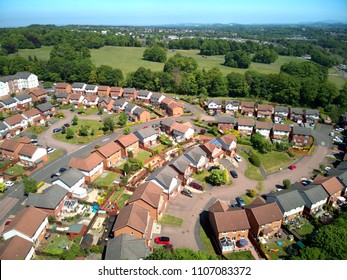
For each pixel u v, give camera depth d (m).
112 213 65.94
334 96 148.12
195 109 145.25
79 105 142.50
